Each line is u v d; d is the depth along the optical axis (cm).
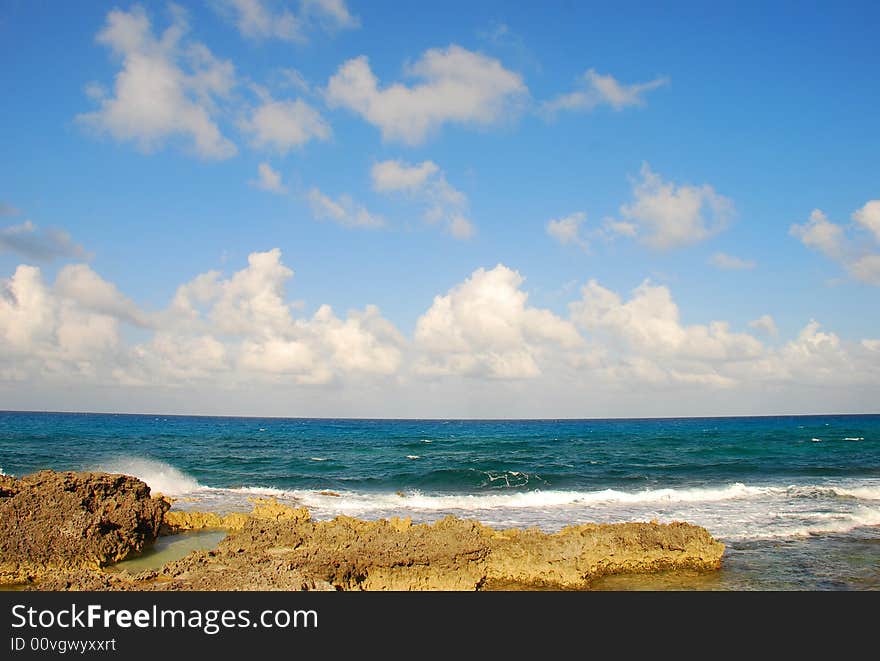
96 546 1409
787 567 1559
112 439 6669
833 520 2138
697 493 2812
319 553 1334
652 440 7550
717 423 18825
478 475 3662
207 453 5316
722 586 1409
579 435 9212
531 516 2225
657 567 1530
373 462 4675
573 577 1395
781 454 5266
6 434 7025
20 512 1393
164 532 1788
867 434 8706
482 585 1379
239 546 1438
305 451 5822
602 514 2272
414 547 1392
